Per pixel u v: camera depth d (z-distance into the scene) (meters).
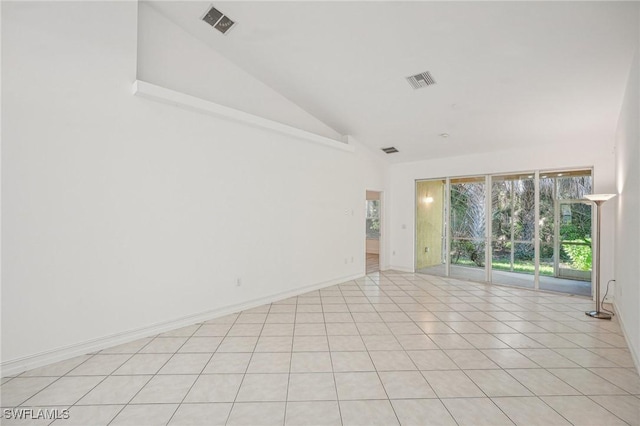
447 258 6.66
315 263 5.44
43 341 2.67
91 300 2.94
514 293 5.27
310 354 2.94
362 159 6.53
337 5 3.05
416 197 7.13
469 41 3.20
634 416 2.04
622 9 2.54
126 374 2.55
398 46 3.46
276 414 2.05
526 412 2.08
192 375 2.54
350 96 4.68
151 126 3.35
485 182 6.14
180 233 3.59
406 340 3.28
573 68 3.32
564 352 3.01
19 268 2.56
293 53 3.89
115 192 3.08
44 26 2.67
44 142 2.67
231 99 4.31
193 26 3.76
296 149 5.05
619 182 4.08
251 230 4.37
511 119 4.61
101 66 2.98
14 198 2.53
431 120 5.04
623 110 3.66
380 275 6.79
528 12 2.74
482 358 2.87
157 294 3.40
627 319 3.24
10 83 2.51
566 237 5.62
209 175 3.88
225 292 4.06
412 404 2.17
